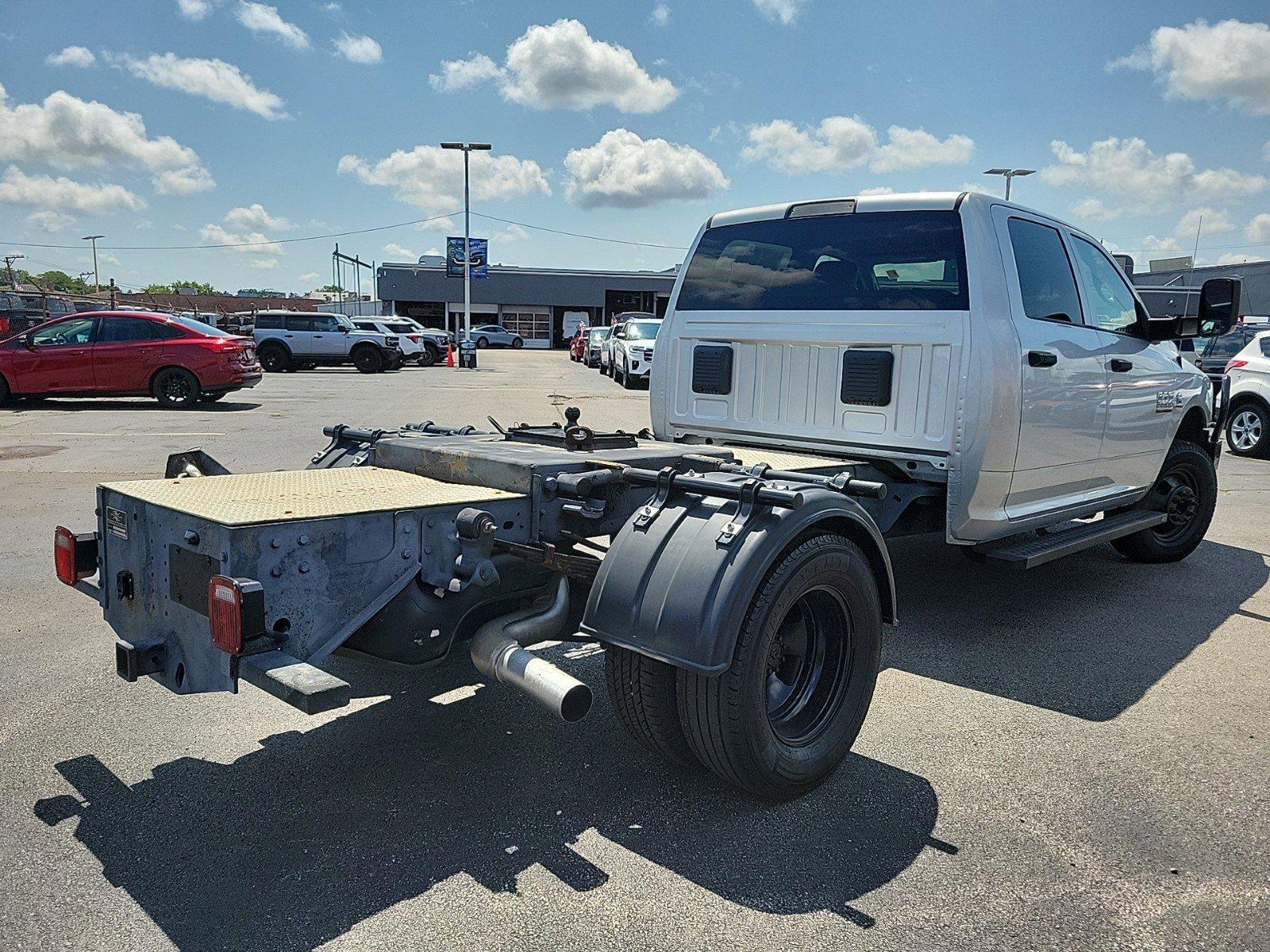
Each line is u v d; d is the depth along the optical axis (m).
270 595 2.48
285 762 3.21
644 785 3.08
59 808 2.87
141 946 2.23
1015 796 3.05
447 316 61.88
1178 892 2.53
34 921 2.31
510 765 3.21
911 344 4.29
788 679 3.12
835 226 4.65
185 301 79.00
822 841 2.75
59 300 28.31
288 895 2.44
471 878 2.53
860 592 3.10
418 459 3.62
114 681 3.90
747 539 2.74
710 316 5.11
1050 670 4.25
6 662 4.11
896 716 3.70
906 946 2.28
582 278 63.50
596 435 3.89
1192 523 6.42
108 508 2.98
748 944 2.27
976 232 4.22
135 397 16.50
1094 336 4.95
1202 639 4.71
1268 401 11.82
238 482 3.25
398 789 3.03
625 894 2.47
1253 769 3.27
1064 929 2.36
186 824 2.79
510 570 3.20
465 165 37.47
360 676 4.01
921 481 4.45
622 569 2.87
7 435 11.52
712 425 5.14
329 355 28.02
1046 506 4.80
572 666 4.22
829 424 4.61
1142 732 3.57
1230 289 5.16
